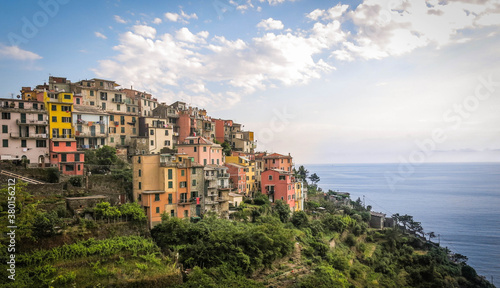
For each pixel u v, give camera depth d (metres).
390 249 101.62
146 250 50.22
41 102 75.31
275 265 62.88
